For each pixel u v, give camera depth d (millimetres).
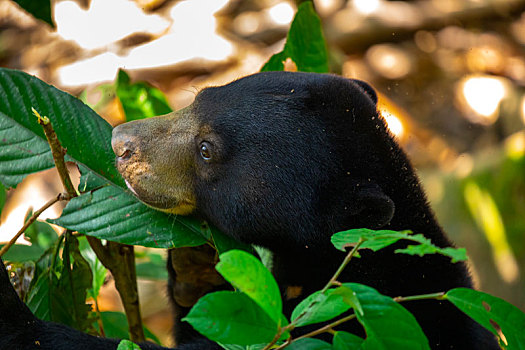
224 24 15062
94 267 6031
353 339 3340
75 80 13594
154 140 5699
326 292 3340
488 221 12586
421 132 14531
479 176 12953
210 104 5781
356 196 5406
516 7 16203
